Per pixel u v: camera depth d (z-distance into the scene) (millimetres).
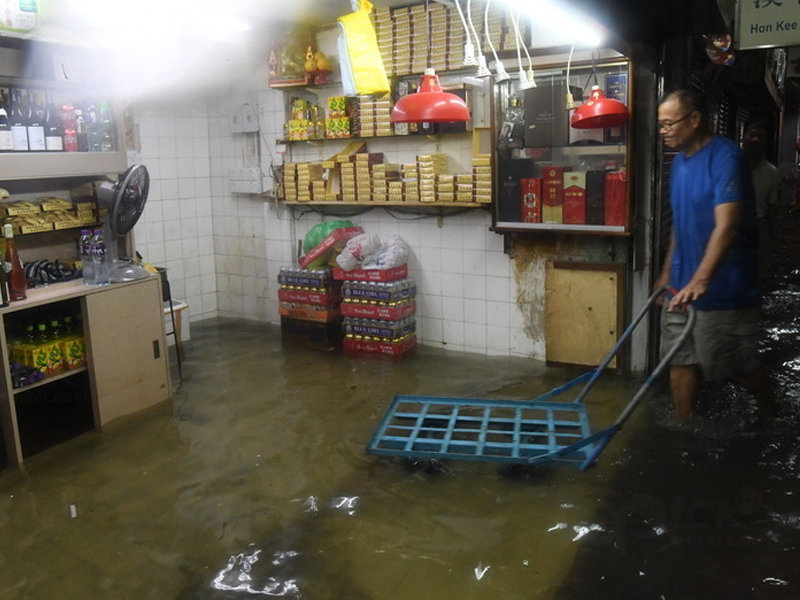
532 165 4418
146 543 2695
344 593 2342
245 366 4867
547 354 4660
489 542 2611
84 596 2379
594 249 4480
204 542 2684
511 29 4281
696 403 3785
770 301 5992
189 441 3625
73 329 3842
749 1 4109
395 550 2584
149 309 4051
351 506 2908
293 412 3979
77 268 4051
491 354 5043
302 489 3072
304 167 5387
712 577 2354
